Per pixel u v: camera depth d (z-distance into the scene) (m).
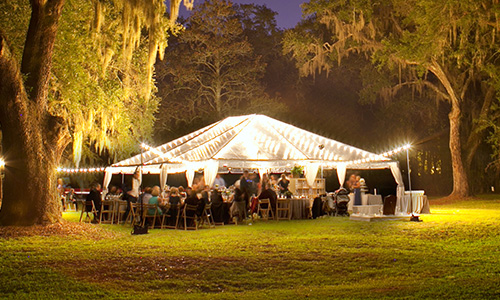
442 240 11.00
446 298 6.02
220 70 42.81
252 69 39.41
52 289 6.73
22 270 7.77
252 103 37.50
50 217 12.54
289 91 43.06
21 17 14.67
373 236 11.46
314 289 6.74
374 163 20.31
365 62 33.78
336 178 33.38
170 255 8.96
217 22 39.31
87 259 8.62
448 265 8.22
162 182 18.30
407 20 26.06
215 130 20.14
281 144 17.94
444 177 36.56
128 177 32.69
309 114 39.12
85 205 15.34
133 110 22.16
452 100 27.98
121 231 12.91
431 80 33.47
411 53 25.00
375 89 31.59
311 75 40.91
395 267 8.11
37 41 12.57
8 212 12.27
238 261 8.48
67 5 14.67
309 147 18.36
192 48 39.66
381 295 6.21
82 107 15.80
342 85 38.78
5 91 11.68
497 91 26.12
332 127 37.75
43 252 9.27
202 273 7.71
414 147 35.03
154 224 13.84
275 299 6.18
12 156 12.27
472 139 29.27
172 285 7.07
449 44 24.27
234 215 14.91
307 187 19.16
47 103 14.27
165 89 38.53
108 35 15.89
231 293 6.60
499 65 26.53
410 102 32.72
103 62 15.91
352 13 27.00
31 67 12.60
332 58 29.95
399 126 34.88
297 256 8.93
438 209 20.80
